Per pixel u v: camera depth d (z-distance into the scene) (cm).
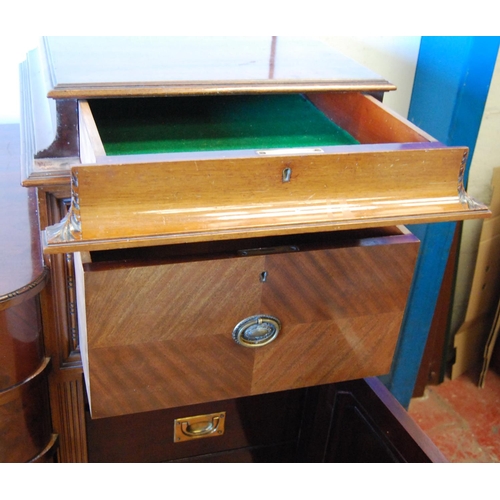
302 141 80
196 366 67
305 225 58
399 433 79
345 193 60
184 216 55
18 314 71
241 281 62
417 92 119
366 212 60
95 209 53
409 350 133
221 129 83
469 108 111
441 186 63
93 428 89
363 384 86
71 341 80
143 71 73
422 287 125
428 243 120
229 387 70
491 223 129
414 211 62
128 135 79
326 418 96
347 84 76
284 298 64
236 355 67
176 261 59
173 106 90
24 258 74
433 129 116
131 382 65
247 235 56
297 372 72
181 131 82
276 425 101
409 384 137
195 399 69
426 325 130
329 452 97
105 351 62
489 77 108
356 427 89
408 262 67
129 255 66
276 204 58
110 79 69
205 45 89
